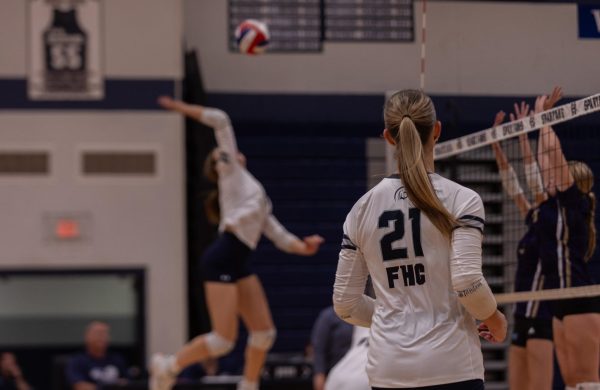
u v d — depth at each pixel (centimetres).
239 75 1329
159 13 1461
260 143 1349
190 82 1384
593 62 645
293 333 1395
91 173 1470
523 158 625
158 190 1473
